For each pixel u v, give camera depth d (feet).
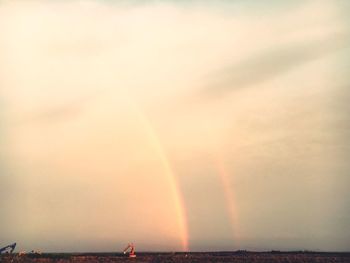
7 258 283.18
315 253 417.08
